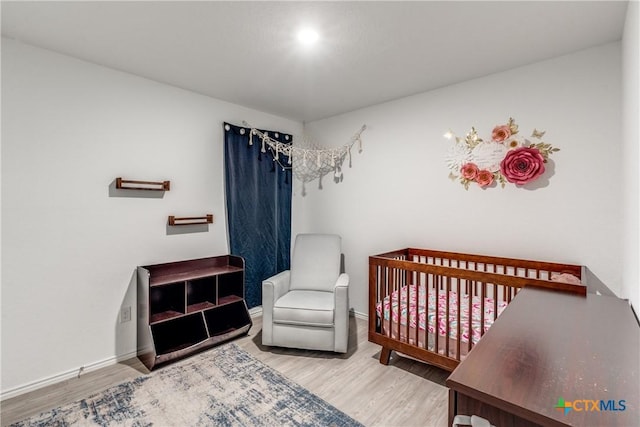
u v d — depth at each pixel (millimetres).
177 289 2771
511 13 1755
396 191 3193
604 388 773
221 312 3211
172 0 1654
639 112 1298
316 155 3896
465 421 793
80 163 2322
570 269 2166
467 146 2701
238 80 2723
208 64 2418
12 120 2037
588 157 2150
